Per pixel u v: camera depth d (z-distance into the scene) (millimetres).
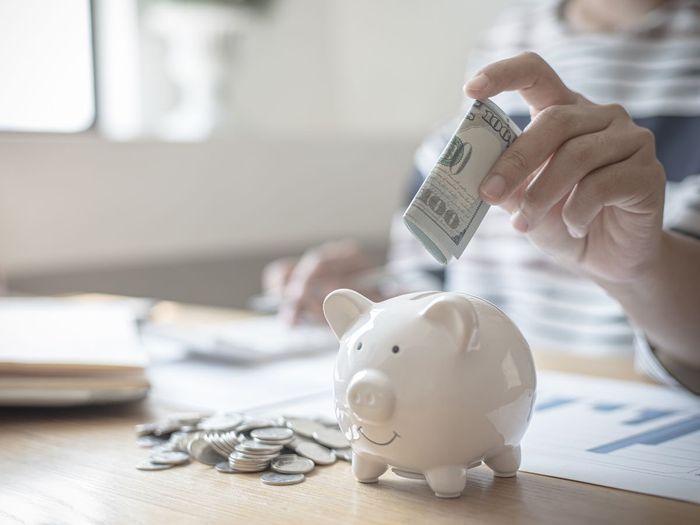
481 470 580
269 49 2244
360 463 547
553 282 1437
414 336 514
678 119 1331
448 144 581
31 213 1620
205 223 1926
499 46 1630
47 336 900
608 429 676
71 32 1375
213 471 581
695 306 774
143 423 723
